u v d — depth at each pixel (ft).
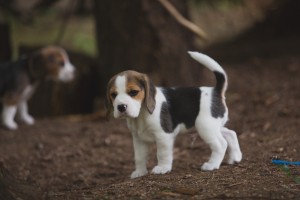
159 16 37.73
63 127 36.01
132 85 19.65
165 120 20.62
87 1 66.49
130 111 19.47
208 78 40.01
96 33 39.88
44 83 41.09
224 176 19.67
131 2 37.45
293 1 55.98
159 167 21.07
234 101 37.52
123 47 38.14
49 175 28.12
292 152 23.41
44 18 66.59
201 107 20.86
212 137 20.80
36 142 33.12
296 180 18.13
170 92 21.03
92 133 34.12
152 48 37.81
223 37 60.29
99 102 39.65
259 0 63.72
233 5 59.67
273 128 30.17
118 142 32.37
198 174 20.30
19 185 19.12
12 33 62.08
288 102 35.47
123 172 27.76
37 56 36.81
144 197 17.85
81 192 19.85
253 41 56.29
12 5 50.83
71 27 65.41
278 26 57.06
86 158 30.48
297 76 41.60
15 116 38.75
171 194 17.88
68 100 41.47
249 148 25.45
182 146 29.76
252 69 45.60
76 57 44.14
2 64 37.19
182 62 38.40
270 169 20.25
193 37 39.68
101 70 40.01
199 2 55.06
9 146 32.65
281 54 49.32
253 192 17.44
